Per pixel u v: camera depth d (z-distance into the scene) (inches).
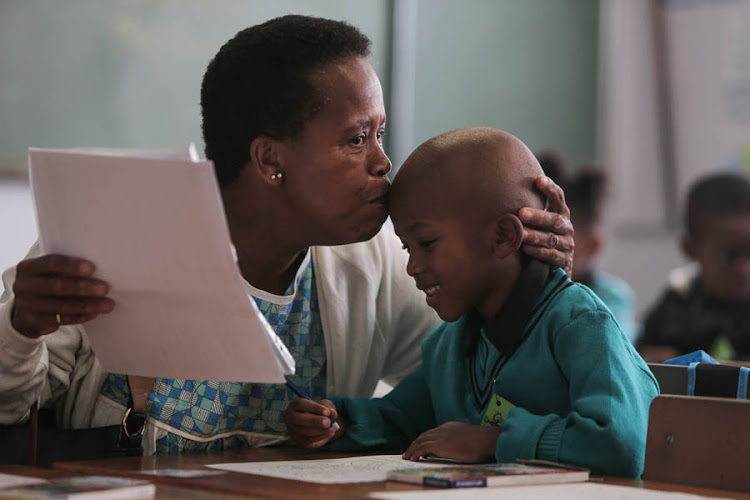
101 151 72.5
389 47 275.6
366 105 89.4
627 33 331.3
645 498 64.7
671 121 332.2
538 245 89.6
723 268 233.9
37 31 220.7
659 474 74.2
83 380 94.5
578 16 323.3
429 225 88.4
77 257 75.9
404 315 110.7
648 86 333.7
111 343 83.1
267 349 74.4
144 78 235.0
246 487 67.3
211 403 96.6
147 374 84.5
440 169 88.6
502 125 305.1
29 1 219.3
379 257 109.0
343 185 89.2
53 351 91.7
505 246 87.9
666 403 74.9
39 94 221.3
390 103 275.6
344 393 105.2
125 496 63.4
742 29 319.9
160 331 79.0
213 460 86.2
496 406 88.8
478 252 88.4
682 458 73.2
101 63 229.0
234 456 90.7
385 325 109.0
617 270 341.4
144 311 78.0
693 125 329.7
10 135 217.8
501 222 87.7
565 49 320.8
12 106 218.1
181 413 95.0
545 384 86.3
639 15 331.9
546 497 63.8
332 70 88.6
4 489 63.2
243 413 99.5
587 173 236.5
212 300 73.8
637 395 80.6
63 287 75.9
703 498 65.6
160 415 93.8
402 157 278.5
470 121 297.6
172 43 238.5
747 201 233.8
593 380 80.9
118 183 70.8
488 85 301.1
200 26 242.5
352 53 90.4
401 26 276.2
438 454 84.5
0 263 215.6
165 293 75.3
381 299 108.7
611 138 331.6
